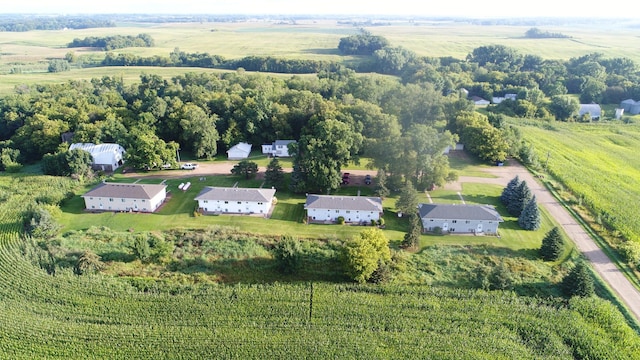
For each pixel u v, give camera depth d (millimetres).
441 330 54875
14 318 54875
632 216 82500
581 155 118625
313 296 59969
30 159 119062
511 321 56156
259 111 122562
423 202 89188
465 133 116812
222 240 73625
